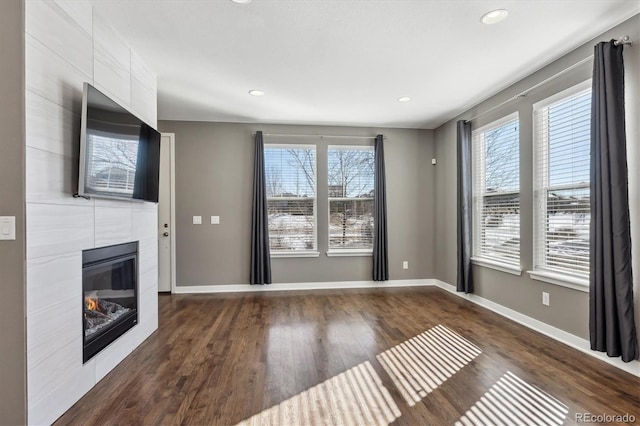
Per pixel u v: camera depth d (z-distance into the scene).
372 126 5.39
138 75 3.00
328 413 1.96
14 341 1.67
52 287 1.87
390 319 3.71
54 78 1.91
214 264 5.05
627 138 2.43
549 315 3.16
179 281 5.00
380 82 3.62
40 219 1.78
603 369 2.47
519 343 2.99
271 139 5.21
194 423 1.87
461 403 2.06
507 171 3.82
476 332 3.29
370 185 5.42
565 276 3.00
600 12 2.35
